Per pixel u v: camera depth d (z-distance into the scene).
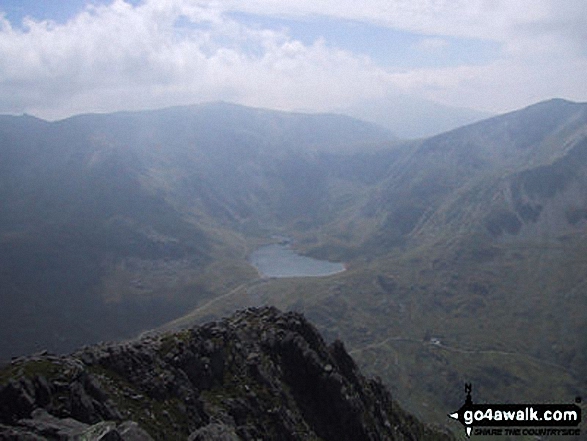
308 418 140.38
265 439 123.19
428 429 192.12
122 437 83.12
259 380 138.38
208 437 100.06
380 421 162.50
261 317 165.62
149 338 135.88
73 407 91.62
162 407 110.38
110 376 111.25
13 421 84.31
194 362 129.50
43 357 100.94
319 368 148.88
